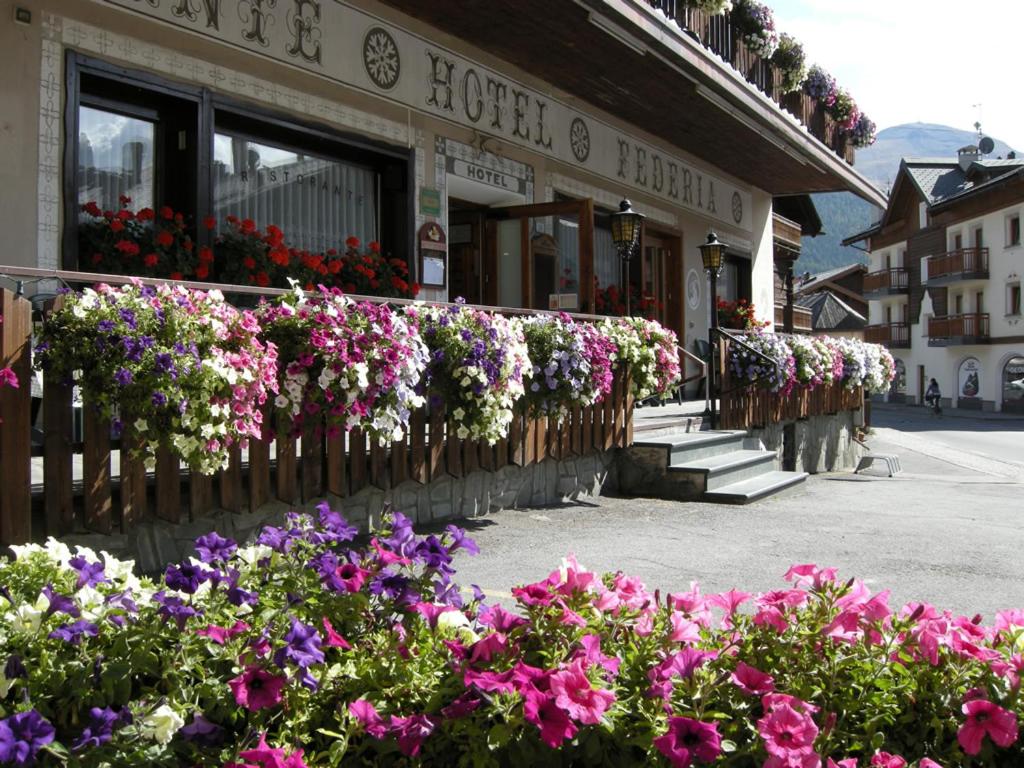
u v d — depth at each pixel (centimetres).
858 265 7669
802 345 1402
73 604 232
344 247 939
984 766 244
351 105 905
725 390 1187
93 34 681
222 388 436
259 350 463
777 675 257
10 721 193
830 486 1208
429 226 999
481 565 554
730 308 1728
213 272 768
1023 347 4578
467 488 716
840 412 1700
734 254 1802
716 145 1541
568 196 1252
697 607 267
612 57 1091
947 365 5319
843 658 263
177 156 766
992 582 563
